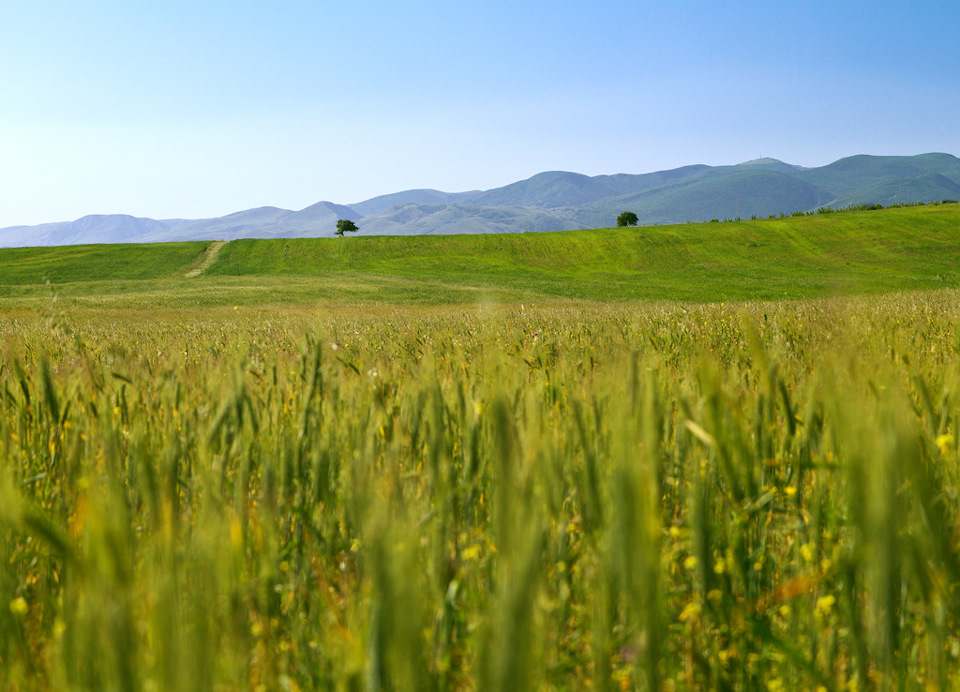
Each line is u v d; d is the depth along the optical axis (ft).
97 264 264.52
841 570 4.77
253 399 9.09
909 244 246.47
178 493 6.49
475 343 19.53
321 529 6.61
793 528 6.39
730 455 5.77
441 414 7.20
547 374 11.71
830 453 6.41
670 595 5.47
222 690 3.62
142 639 3.81
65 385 10.04
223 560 4.10
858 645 4.61
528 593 3.00
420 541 5.44
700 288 193.77
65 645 3.73
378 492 5.35
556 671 4.66
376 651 3.33
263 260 277.23
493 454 6.23
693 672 5.13
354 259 279.08
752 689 5.24
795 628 5.43
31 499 6.93
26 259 274.16
